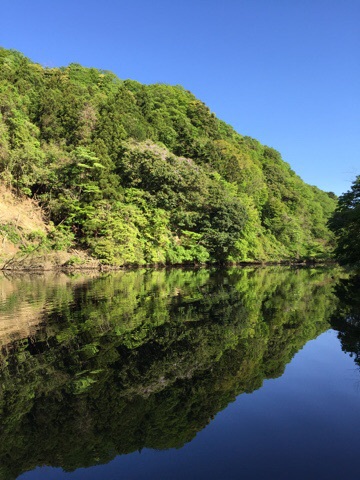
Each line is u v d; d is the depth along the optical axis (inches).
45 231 1170.0
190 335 308.3
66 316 366.9
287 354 262.5
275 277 998.4
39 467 126.6
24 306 415.5
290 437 148.3
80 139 1485.0
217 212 1555.1
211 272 1149.7
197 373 220.5
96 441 142.6
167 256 1365.7
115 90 2423.7
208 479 119.3
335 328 350.3
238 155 2508.6
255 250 1788.9
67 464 128.3
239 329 335.0
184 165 1577.3
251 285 743.1
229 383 206.1
